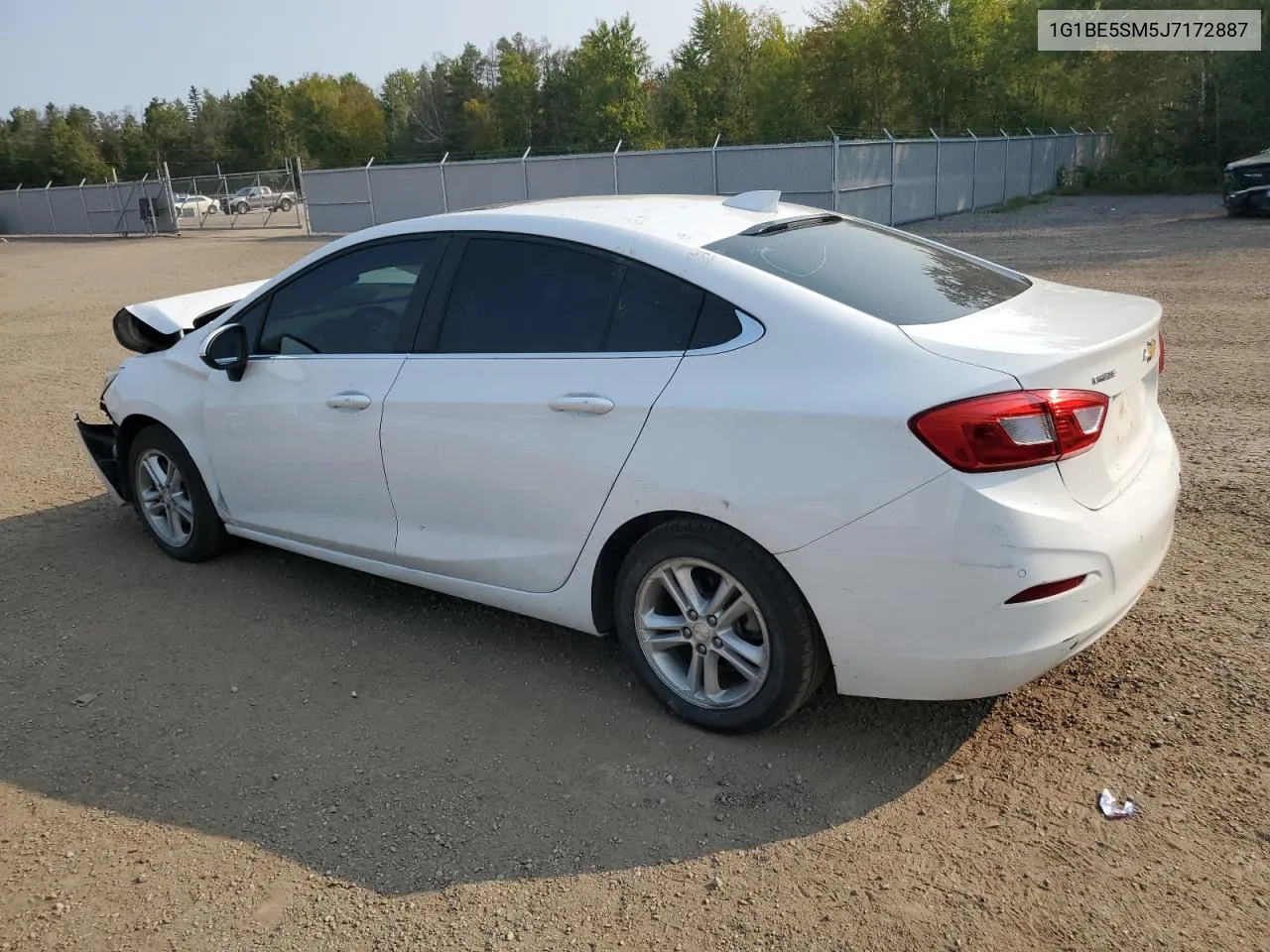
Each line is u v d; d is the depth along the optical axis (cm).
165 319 512
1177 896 244
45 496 598
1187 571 418
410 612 425
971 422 259
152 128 9575
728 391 293
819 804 287
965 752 307
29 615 434
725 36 5947
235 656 391
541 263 346
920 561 267
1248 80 3250
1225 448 578
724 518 292
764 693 304
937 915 242
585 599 338
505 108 7862
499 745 324
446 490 361
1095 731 312
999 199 3250
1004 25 4584
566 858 270
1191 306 1060
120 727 344
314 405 396
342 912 254
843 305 295
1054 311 315
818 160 2373
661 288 317
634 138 6281
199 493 467
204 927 251
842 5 4862
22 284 2061
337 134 8706
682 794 294
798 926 241
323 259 411
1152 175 3409
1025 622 266
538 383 332
